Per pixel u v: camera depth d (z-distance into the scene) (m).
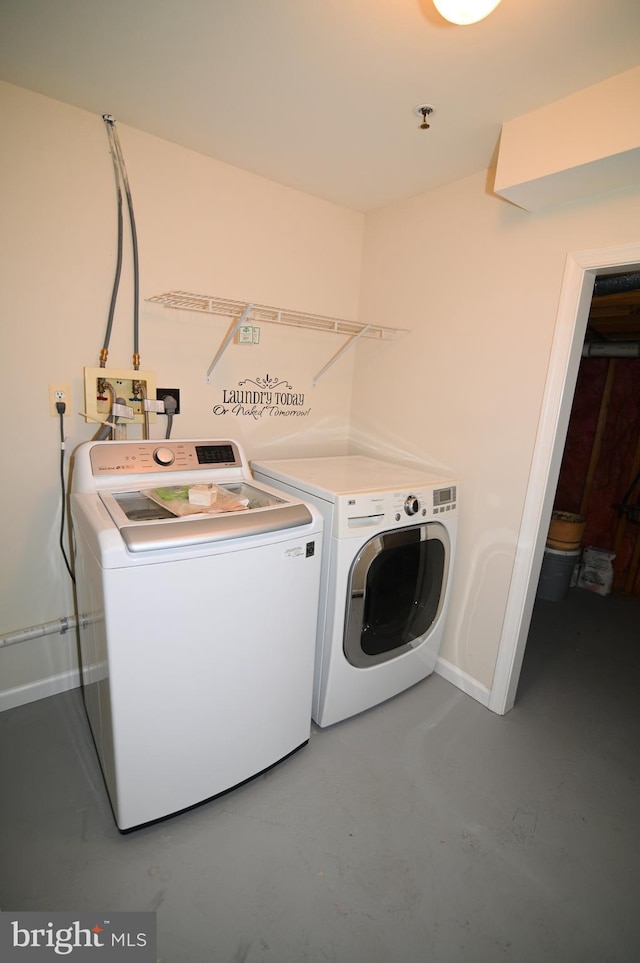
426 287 2.09
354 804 1.45
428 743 1.72
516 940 1.11
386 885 1.22
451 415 2.02
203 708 1.29
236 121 1.56
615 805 1.50
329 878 1.22
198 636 1.23
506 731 1.81
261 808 1.42
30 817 1.34
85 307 1.66
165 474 1.61
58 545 1.77
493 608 1.90
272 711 1.46
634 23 1.03
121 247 1.69
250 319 2.05
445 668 2.13
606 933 1.13
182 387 1.96
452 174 1.86
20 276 1.52
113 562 1.06
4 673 1.75
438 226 2.01
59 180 1.54
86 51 1.23
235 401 2.13
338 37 1.13
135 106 1.50
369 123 1.53
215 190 1.87
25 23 1.12
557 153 1.32
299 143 1.69
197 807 1.40
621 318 2.65
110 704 1.16
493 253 1.80
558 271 1.59
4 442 1.60
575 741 1.77
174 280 1.84
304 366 2.35
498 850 1.33
